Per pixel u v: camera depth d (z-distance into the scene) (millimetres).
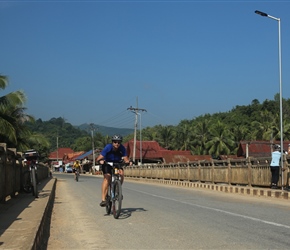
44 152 68938
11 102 26969
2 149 9977
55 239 7156
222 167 20219
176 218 9055
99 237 7070
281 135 17797
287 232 7246
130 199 14031
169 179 30109
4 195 10461
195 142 72125
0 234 6141
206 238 6766
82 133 163250
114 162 9102
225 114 95625
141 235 7117
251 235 6980
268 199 14039
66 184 28812
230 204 12234
